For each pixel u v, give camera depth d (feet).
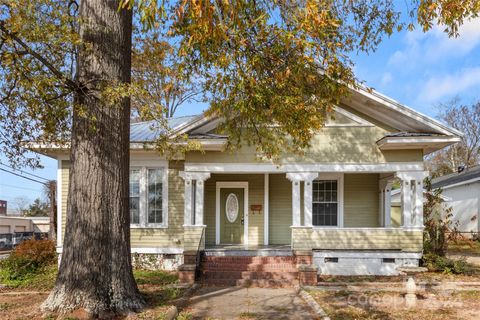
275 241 51.88
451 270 42.50
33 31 22.31
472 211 91.04
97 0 25.70
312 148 44.65
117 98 23.53
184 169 46.24
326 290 34.91
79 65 25.73
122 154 26.17
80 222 24.64
